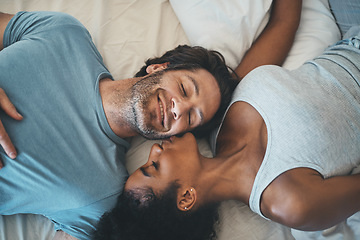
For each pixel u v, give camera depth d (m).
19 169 0.94
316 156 0.93
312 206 0.86
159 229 0.89
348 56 1.10
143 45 1.33
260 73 1.09
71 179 0.97
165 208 0.90
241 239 1.05
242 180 1.01
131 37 1.32
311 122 0.96
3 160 0.94
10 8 1.31
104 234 0.91
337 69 1.07
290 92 1.02
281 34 1.31
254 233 1.06
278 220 0.92
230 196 1.03
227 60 1.29
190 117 1.08
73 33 1.12
